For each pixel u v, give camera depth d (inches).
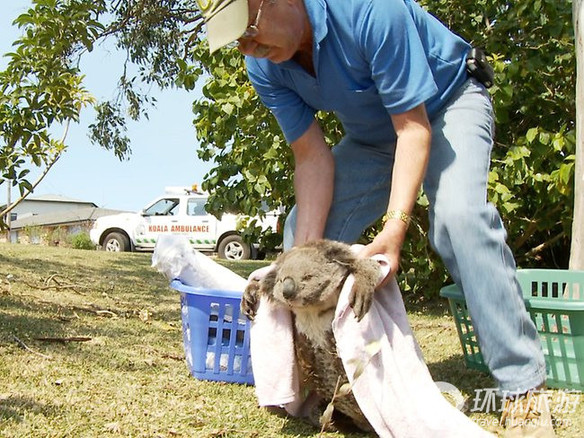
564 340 117.5
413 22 98.0
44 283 219.6
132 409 96.3
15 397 96.0
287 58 96.6
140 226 605.9
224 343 116.3
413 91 94.9
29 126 196.7
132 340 141.4
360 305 82.9
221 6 88.3
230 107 213.2
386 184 118.8
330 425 94.3
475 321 96.6
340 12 96.5
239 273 332.2
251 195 228.8
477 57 108.8
